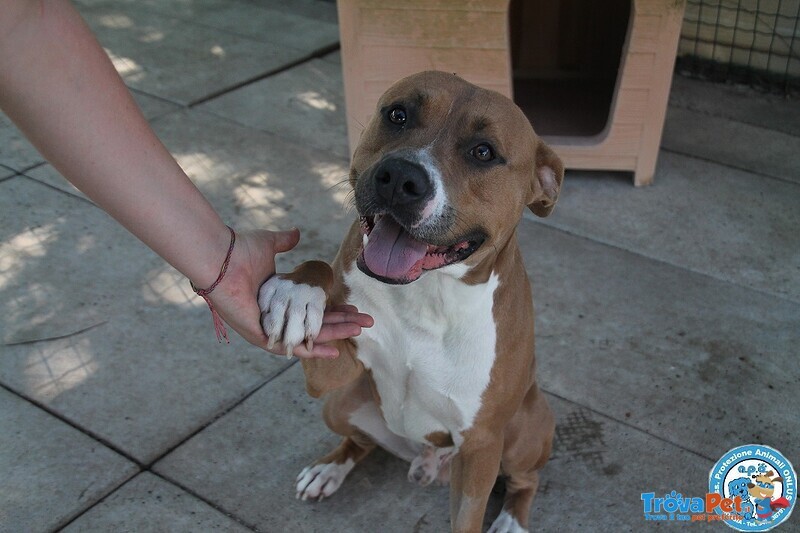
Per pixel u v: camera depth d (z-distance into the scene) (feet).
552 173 3.14
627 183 5.76
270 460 3.67
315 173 5.65
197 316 4.36
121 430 3.74
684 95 7.00
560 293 4.68
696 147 6.20
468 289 2.93
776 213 5.45
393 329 3.05
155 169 2.29
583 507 3.57
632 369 4.21
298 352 2.67
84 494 3.45
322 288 2.69
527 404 3.40
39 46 2.07
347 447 3.63
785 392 4.11
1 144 5.78
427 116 2.86
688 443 3.84
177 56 7.27
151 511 3.41
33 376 3.96
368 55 5.31
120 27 7.79
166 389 3.95
